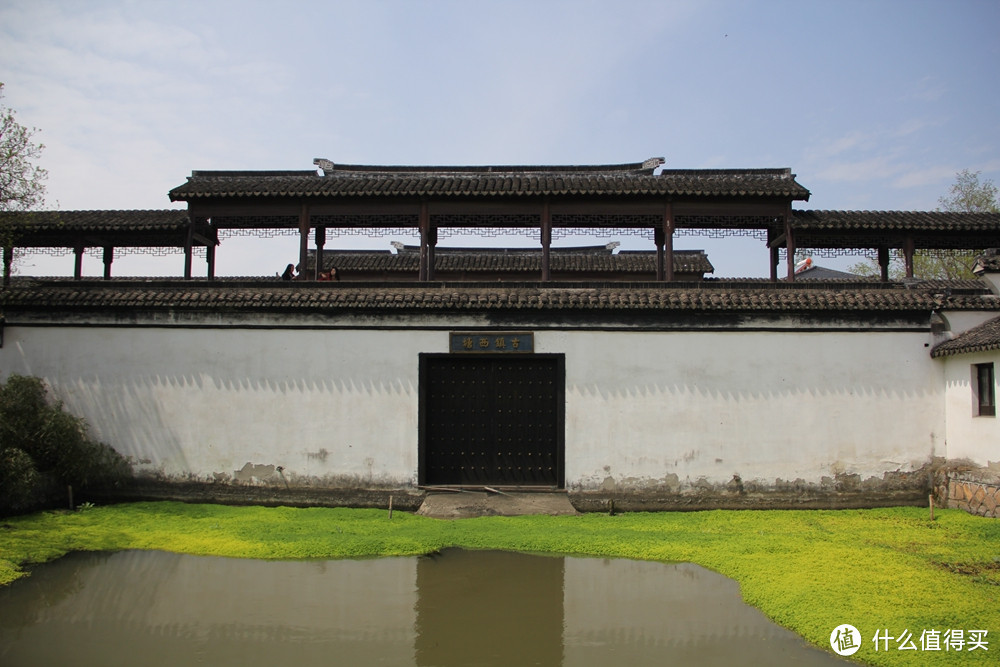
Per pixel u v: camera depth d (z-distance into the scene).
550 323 15.47
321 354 15.59
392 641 8.38
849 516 14.20
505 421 15.61
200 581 10.37
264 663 7.75
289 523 13.40
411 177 17.36
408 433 15.41
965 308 15.20
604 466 15.23
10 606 9.38
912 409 15.30
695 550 11.52
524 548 11.91
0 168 15.91
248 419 15.53
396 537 12.22
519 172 17.89
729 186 16.16
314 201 16.53
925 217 16.86
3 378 15.91
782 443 15.21
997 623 8.22
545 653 8.04
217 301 15.55
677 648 8.13
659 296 15.30
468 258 27.55
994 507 13.48
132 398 15.71
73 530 12.65
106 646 8.16
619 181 16.52
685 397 15.30
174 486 15.53
